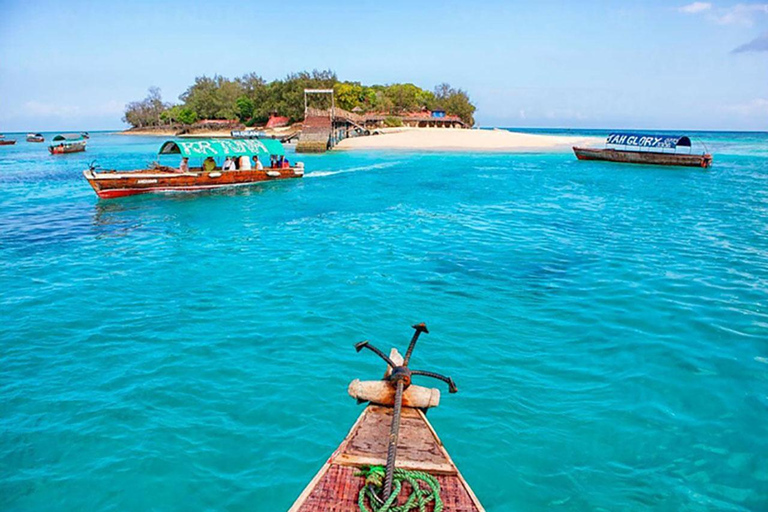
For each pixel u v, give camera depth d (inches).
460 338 400.8
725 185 1337.4
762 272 555.2
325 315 449.1
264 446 278.7
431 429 227.1
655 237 732.0
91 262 633.6
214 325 432.5
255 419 301.9
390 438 202.2
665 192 1210.0
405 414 237.9
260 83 5132.9
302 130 2502.5
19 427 295.0
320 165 1863.9
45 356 379.9
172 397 323.9
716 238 722.2
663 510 231.9
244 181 1277.1
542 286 519.5
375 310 459.2
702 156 1744.6
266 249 687.7
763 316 432.5
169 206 1047.6
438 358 368.8
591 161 2003.0
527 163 1951.3
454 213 944.9
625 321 427.2
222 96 4955.7
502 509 233.5
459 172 1657.2
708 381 332.5
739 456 264.5
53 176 1667.1
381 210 985.5
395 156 2231.8
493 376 344.2
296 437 286.2
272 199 1127.0
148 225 864.9
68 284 547.2
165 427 294.0
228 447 277.9
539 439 280.2
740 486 245.0
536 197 1138.7
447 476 201.0
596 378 339.9
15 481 253.6
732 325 414.9
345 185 1347.2
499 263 601.9
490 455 267.6
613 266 583.8
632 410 303.7
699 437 279.4
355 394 243.9
